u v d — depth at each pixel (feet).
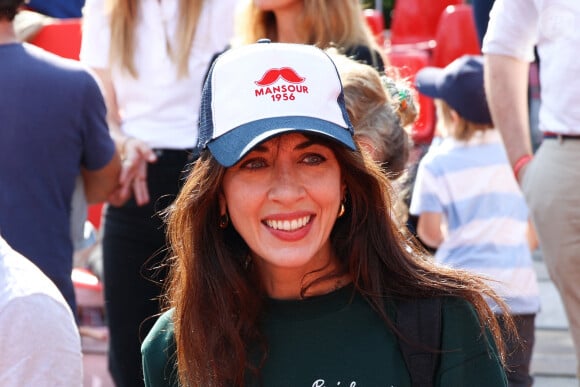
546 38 21.12
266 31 23.70
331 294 13.41
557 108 21.04
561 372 31.68
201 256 13.58
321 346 13.20
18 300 13.89
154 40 26.12
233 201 13.14
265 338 13.25
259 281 13.75
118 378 25.86
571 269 21.17
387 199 13.61
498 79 22.72
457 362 13.05
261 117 12.62
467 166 27.27
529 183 21.80
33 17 34.60
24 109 20.85
